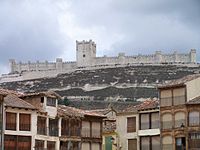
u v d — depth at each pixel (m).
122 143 99.69
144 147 96.00
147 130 95.88
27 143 85.62
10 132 83.62
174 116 92.06
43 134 88.94
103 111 117.12
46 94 90.12
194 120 89.56
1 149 81.19
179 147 90.62
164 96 93.88
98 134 99.50
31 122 86.44
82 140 96.06
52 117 91.12
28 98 91.31
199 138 88.69
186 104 90.38
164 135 92.69
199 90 93.12
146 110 96.38
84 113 97.88
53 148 90.62
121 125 100.62
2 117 82.06
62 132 93.00
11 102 84.75
